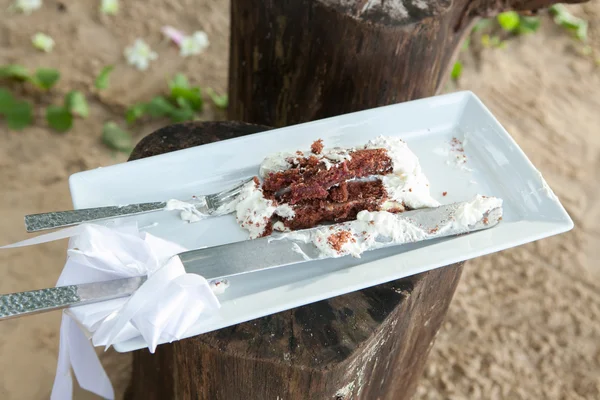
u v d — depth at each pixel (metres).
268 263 0.59
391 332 0.62
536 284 0.96
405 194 0.64
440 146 0.69
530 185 0.65
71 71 1.10
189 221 0.62
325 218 0.63
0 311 0.53
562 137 1.17
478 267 0.97
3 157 0.98
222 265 0.58
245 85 0.89
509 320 0.92
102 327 0.54
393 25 0.75
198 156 0.65
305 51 0.80
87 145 1.01
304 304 0.57
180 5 1.25
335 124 0.68
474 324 0.91
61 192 0.95
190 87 1.13
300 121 0.87
